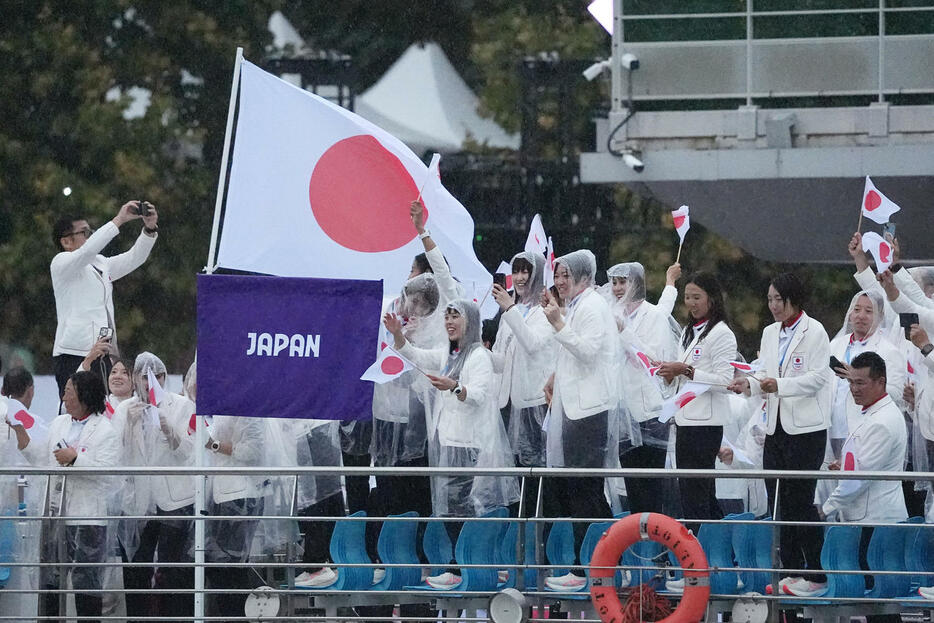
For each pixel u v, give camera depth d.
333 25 89.62
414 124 89.12
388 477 38.47
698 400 35.38
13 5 85.06
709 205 67.44
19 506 40.62
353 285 35.06
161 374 39.56
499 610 33.69
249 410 35.12
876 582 34.25
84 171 83.75
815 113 65.50
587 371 35.25
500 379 38.47
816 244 68.31
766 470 33.47
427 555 36.09
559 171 85.38
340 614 37.94
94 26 86.00
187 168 85.06
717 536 34.50
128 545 37.66
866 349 38.56
